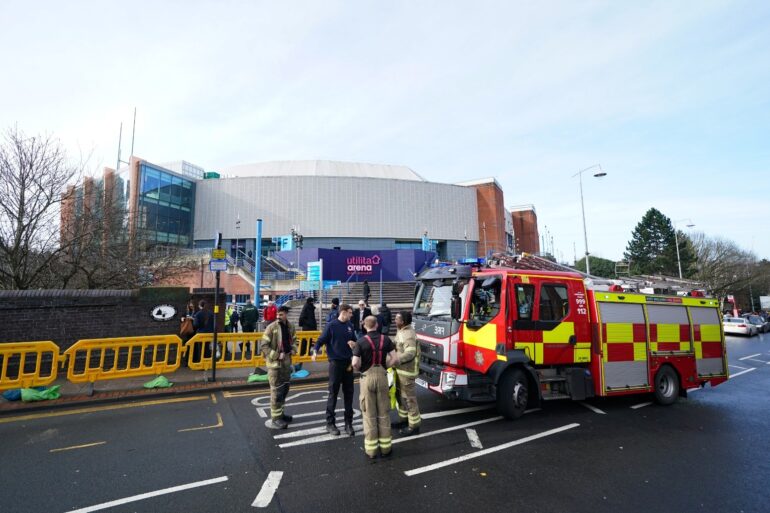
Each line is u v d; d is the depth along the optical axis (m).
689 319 8.31
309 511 3.55
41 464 4.51
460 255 59.91
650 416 6.77
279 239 51.59
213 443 5.20
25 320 8.47
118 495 3.81
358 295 31.31
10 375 8.01
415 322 7.61
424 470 4.43
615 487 4.08
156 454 4.82
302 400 7.52
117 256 14.26
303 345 10.71
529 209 84.19
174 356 9.92
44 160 12.28
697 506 3.71
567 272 7.35
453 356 6.36
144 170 45.22
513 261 9.05
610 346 7.10
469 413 6.68
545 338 6.55
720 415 6.89
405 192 57.53
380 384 4.82
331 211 54.12
